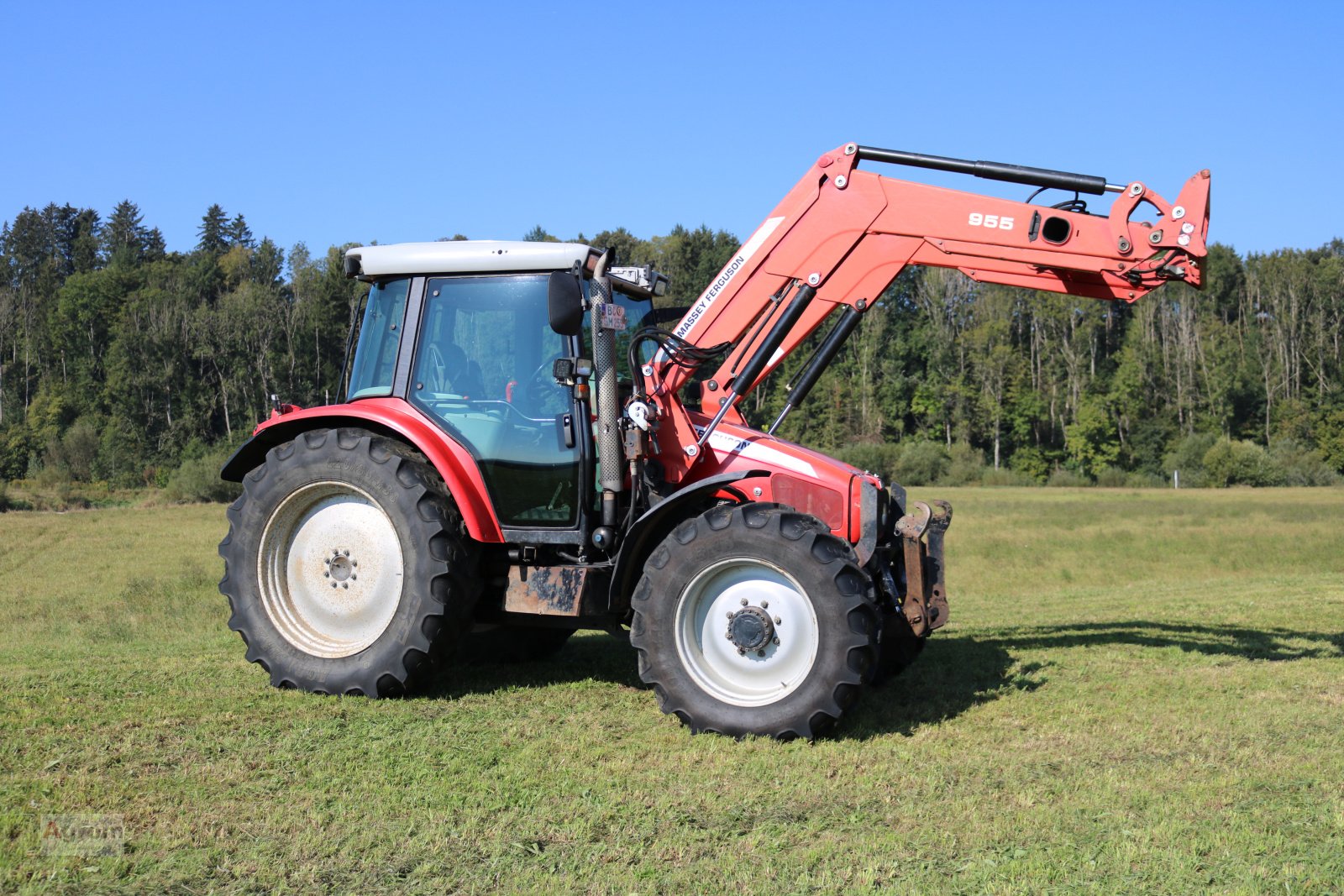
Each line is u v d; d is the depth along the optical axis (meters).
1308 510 31.38
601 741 4.74
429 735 4.80
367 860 3.40
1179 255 5.27
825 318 5.63
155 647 7.71
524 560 5.70
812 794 4.03
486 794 4.01
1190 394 72.31
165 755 4.44
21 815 3.72
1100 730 4.98
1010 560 20.12
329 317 79.00
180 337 79.62
